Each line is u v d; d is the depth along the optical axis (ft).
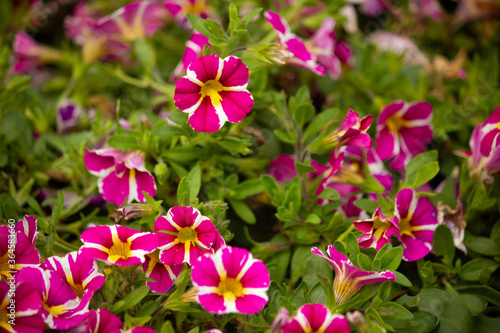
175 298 1.42
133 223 1.57
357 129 1.52
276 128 1.78
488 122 1.57
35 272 1.37
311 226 1.58
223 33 1.52
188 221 1.42
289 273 1.64
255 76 1.65
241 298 1.37
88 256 1.40
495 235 1.62
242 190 1.63
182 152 1.61
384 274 1.39
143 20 1.82
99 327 1.36
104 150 1.57
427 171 1.54
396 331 1.48
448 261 1.57
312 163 1.63
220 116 1.46
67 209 1.65
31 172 1.71
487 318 1.55
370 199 1.61
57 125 1.82
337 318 1.35
